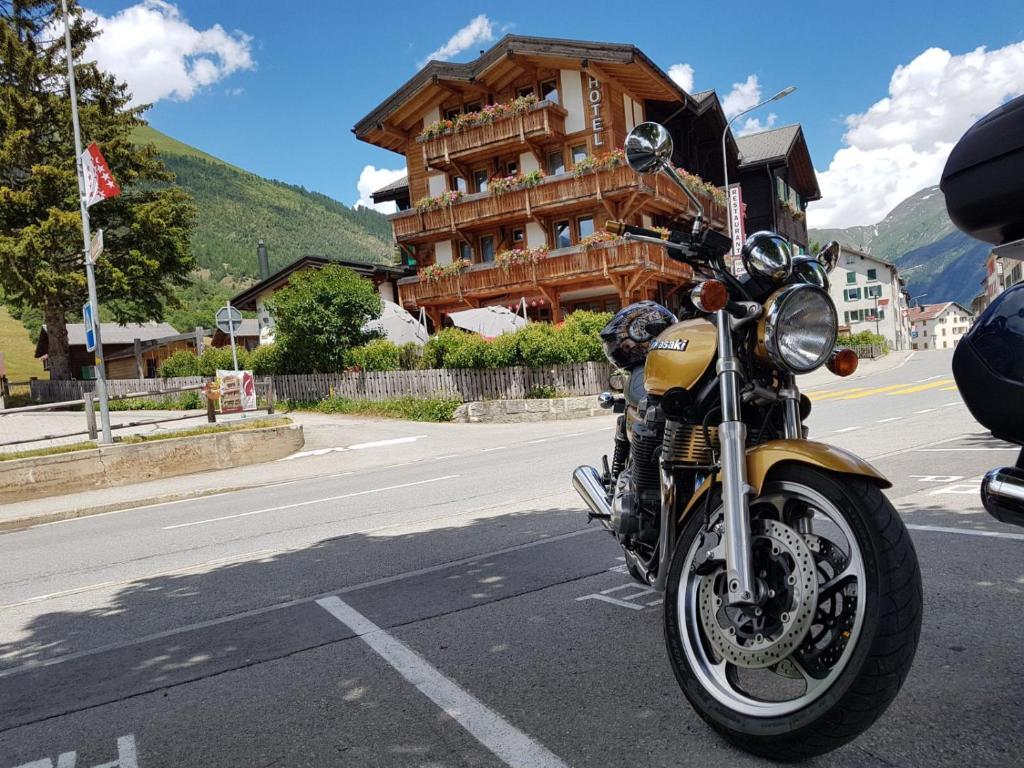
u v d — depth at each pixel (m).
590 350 19.97
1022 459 2.38
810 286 2.53
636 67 28.28
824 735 2.22
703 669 2.61
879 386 22.14
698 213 2.84
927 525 5.18
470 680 3.26
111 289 35.97
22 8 36.47
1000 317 2.36
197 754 2.81
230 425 15.98
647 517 3.38
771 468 2.48
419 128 33.97
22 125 36.00
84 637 4.59
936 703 2.64
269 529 7.83
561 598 4.32
